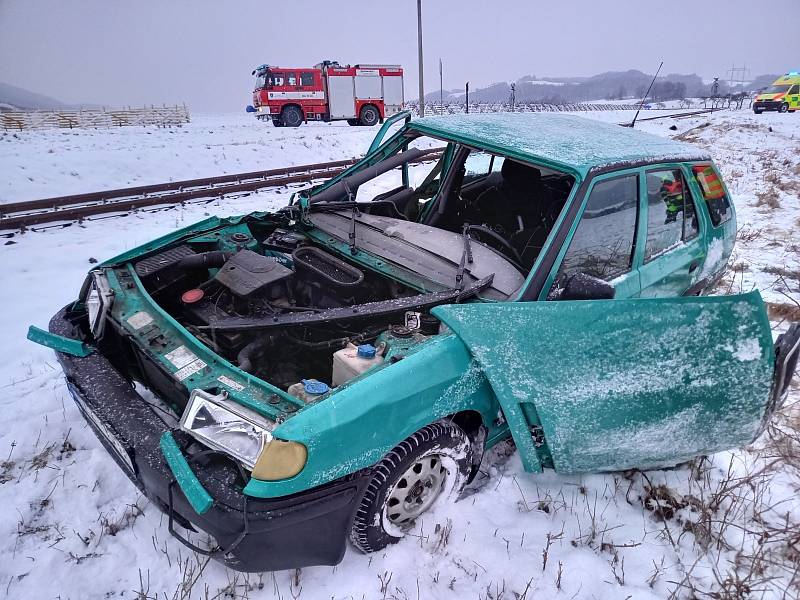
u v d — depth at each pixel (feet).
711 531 8.58
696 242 12.19
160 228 27.35
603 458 8.48
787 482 9.74
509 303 7.59
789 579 7.87
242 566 6.72
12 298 18.63
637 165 10.30
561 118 13.57
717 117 87.25
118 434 7.45
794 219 25.94
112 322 9.18
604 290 8.14
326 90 82.48
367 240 11.35
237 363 9.19
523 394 7.63
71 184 39.24
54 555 8.27
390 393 7.11
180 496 6.72
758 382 7.98
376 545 7.98
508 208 13.75
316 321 8.72
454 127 11.71
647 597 7.59
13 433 11.05
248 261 10.45
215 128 80.89
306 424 6.48
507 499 9.30
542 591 7.64
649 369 7.78
